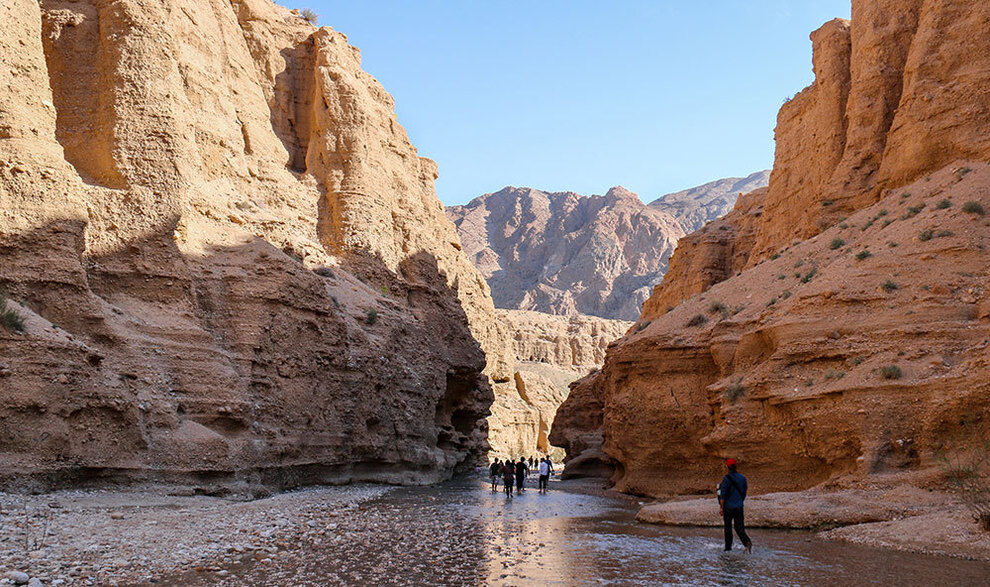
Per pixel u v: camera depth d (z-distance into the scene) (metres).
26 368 19.42
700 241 56.91
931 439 19.98
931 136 31.61
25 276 21.98
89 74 29.20
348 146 46.62
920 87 32.69
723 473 28.66
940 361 20.75
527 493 34.75
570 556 15.01
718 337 29.17
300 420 29.36
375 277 44.88
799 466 23.75
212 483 23.14
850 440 21.62
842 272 25.84
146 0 30.12
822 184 38.41
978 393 19.23
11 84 23.50
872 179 35.34
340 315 34.12
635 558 14.74
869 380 21.62
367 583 12.26
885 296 23.59
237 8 46.44
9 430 18.78
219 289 28.59
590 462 51.16
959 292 22.55
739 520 15.57
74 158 28.23
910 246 25.02
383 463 36.47
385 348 37.97
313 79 47.88
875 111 36.09
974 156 30.09
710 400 27.33
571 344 156.50
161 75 29.77
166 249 27.48
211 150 34.06
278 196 40.97
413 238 50.69
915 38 34.06
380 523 19.97
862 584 12.14
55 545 13.80
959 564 13.77
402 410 39.00
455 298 55.16
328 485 31.39
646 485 31.78
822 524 18.84
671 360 31.09
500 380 90.25
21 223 22.38
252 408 26.25
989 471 18.22
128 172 27.91
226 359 26.58
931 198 28.25
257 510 20.53
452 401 52.28
